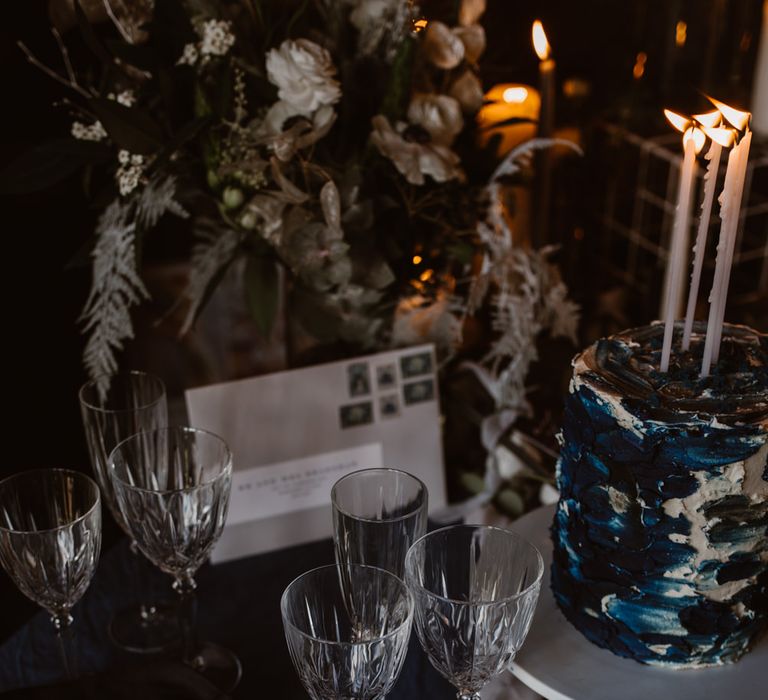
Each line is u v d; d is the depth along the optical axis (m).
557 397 1.04
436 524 0.94
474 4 0.91
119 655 0.82
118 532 1.29
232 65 0.82
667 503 0.61
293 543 0.91
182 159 0.84
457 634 0.59
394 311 0.93
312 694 0.60
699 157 1.55
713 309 0.61
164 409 0.83
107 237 0.86
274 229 0.83
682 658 0.66
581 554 0.67
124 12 0.86
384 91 0.86
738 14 1.54
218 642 0.82
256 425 0.87
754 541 0.62
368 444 0.91
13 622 1.24
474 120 0.94
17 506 0.70
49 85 1.13
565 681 0.66
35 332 1.28
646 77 1.55
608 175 1.60
